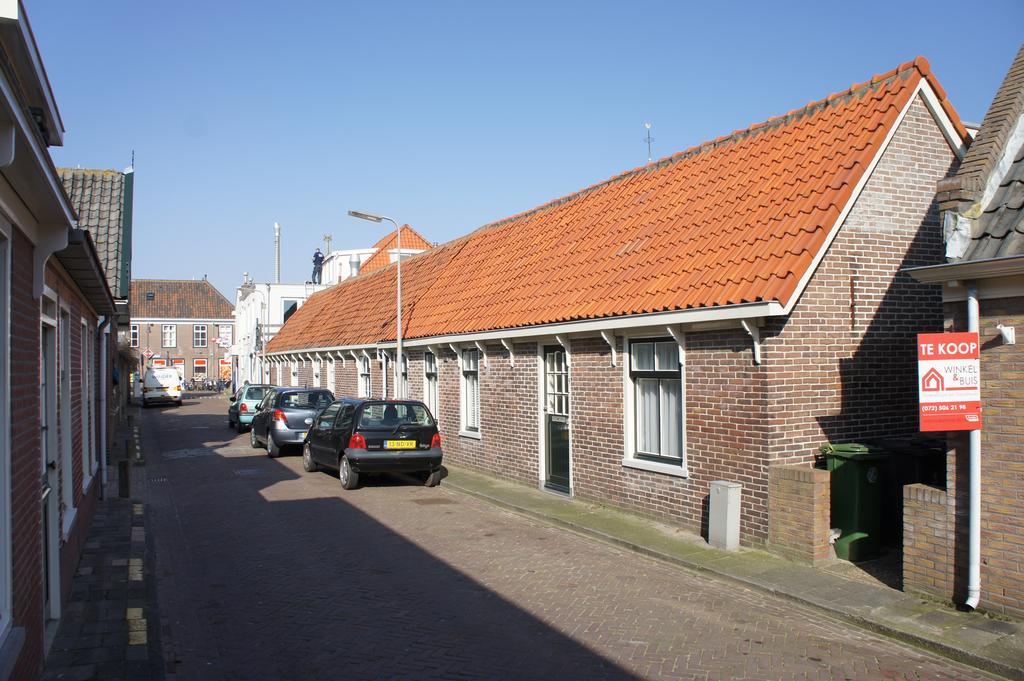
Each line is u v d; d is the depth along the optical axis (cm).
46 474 634
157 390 4231
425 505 1226
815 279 896
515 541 976
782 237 918
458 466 1605
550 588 774
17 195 461
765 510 867
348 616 698
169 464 1777
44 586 642
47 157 426
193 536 1036
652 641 627
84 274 757
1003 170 685
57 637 622
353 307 2622
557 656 598
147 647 598
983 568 644
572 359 1213
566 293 1256
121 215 1422
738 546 893
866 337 930
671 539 936
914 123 983
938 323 987
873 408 931
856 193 916
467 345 1578
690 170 1302
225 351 7094
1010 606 625
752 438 884
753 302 849
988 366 638
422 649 616
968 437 654
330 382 2619
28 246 521
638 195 1393
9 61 408
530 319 1274
